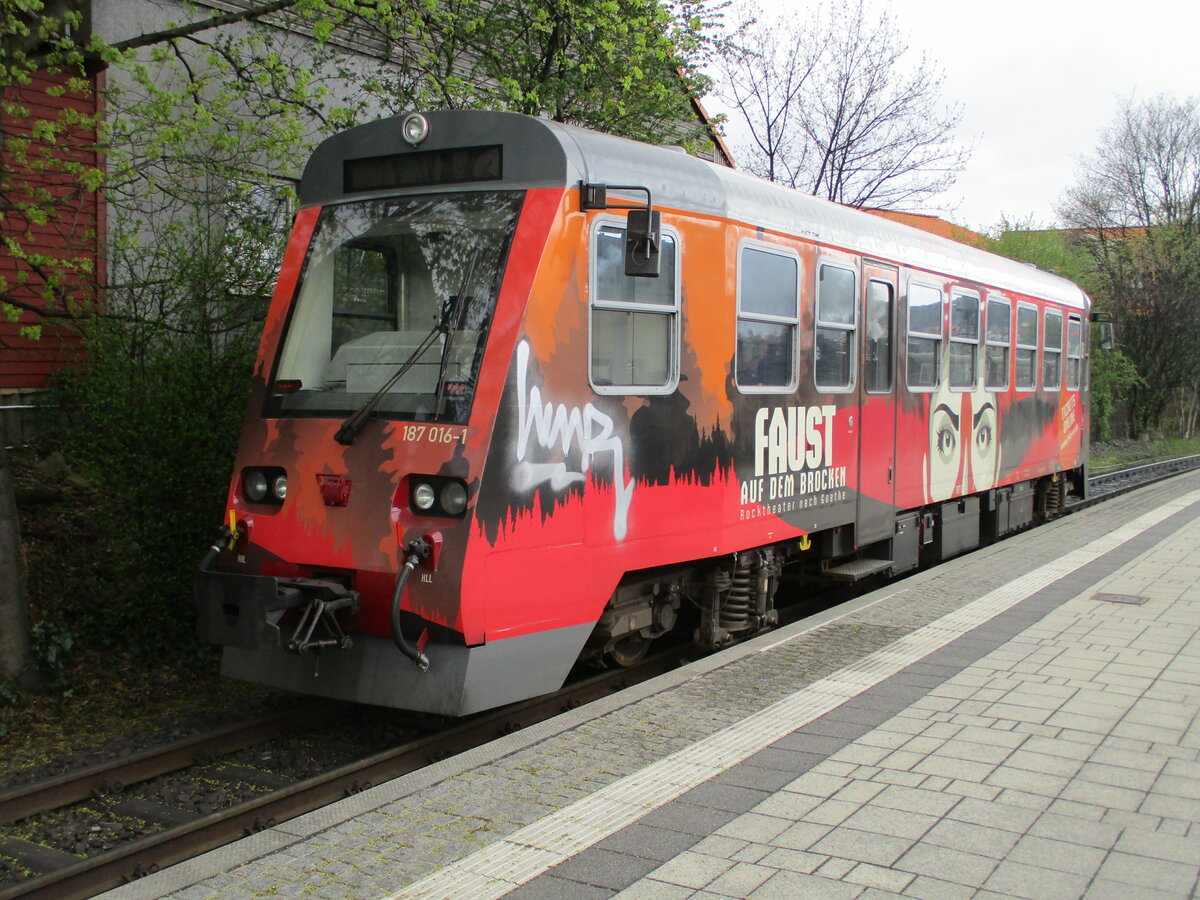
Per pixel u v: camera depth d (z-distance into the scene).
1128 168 43.19
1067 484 15.64
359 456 5.61
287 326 6.19
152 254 8.82
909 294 9.59
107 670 7.63
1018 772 4.47
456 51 11.25
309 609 5.46
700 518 6.70
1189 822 3.95
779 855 3.71
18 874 4.62
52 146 7.81
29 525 8.88
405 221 5.97
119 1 11.12
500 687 5.49
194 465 7.89
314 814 4.15
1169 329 39.66
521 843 3.85
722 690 5.75
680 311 6.47
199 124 7.54
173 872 3.68
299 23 10.00
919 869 3.58
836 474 8.38
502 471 5.37
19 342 10.13
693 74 13.74
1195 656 6.35
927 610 7.71
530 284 5.50
